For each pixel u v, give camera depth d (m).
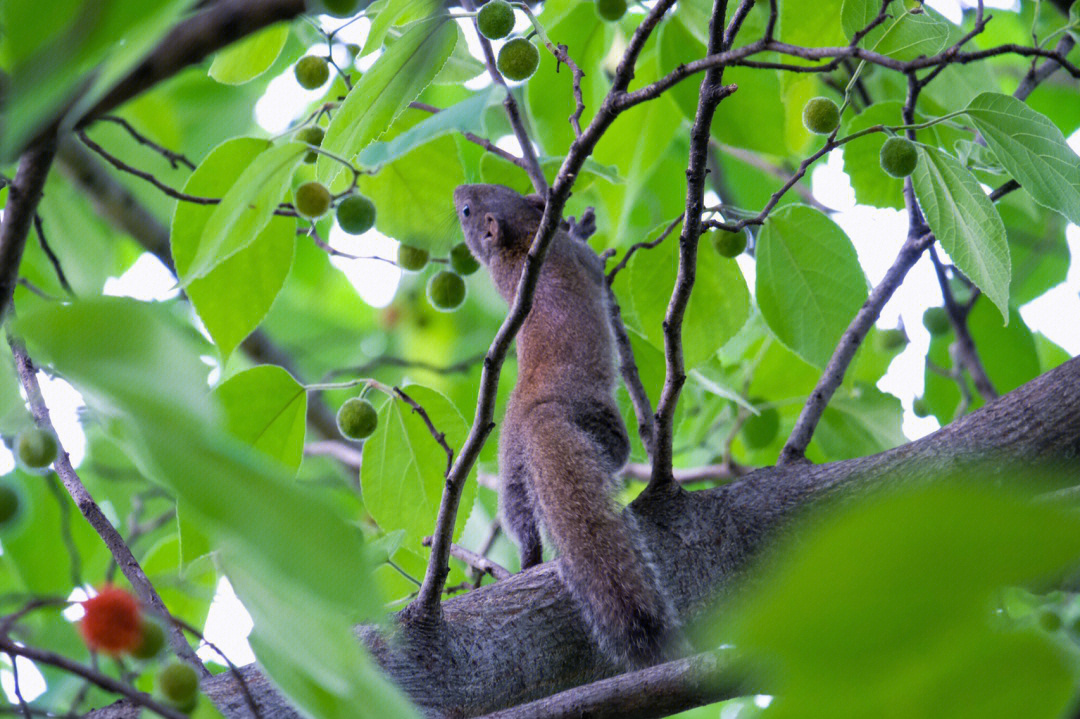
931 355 11.59
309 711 2.90
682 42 9.48
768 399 10.99
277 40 7.70
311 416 12.73
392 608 7.56
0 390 4.27
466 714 6.31
